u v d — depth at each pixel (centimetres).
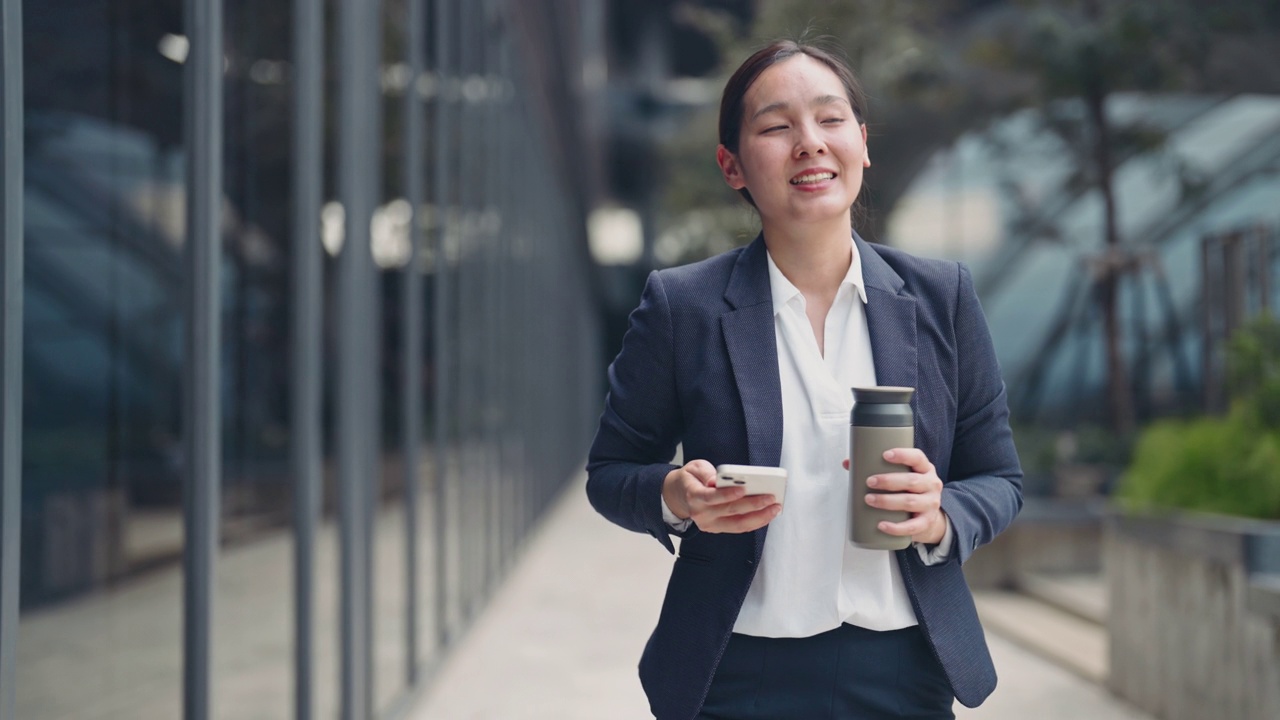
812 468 159
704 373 161
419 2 542
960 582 162
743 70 159
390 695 490
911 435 144
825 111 155
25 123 200
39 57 204
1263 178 1634
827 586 158
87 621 220
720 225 1703
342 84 414
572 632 699
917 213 1916
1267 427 462
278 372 339
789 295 162
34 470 203
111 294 229
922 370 160
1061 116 1352
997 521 157
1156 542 469
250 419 314
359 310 427
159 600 252
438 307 595
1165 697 461
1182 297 1667
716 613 158
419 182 544
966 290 166
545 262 1288
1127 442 1132
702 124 1800
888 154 1795
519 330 1003
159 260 251
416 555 538
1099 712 493
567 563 1013
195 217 270
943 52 1584
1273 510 442
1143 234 1703
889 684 159
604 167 2833
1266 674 373
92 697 221
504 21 856
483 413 766
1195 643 431
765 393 158
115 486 231
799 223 157
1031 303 1841
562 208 1596
